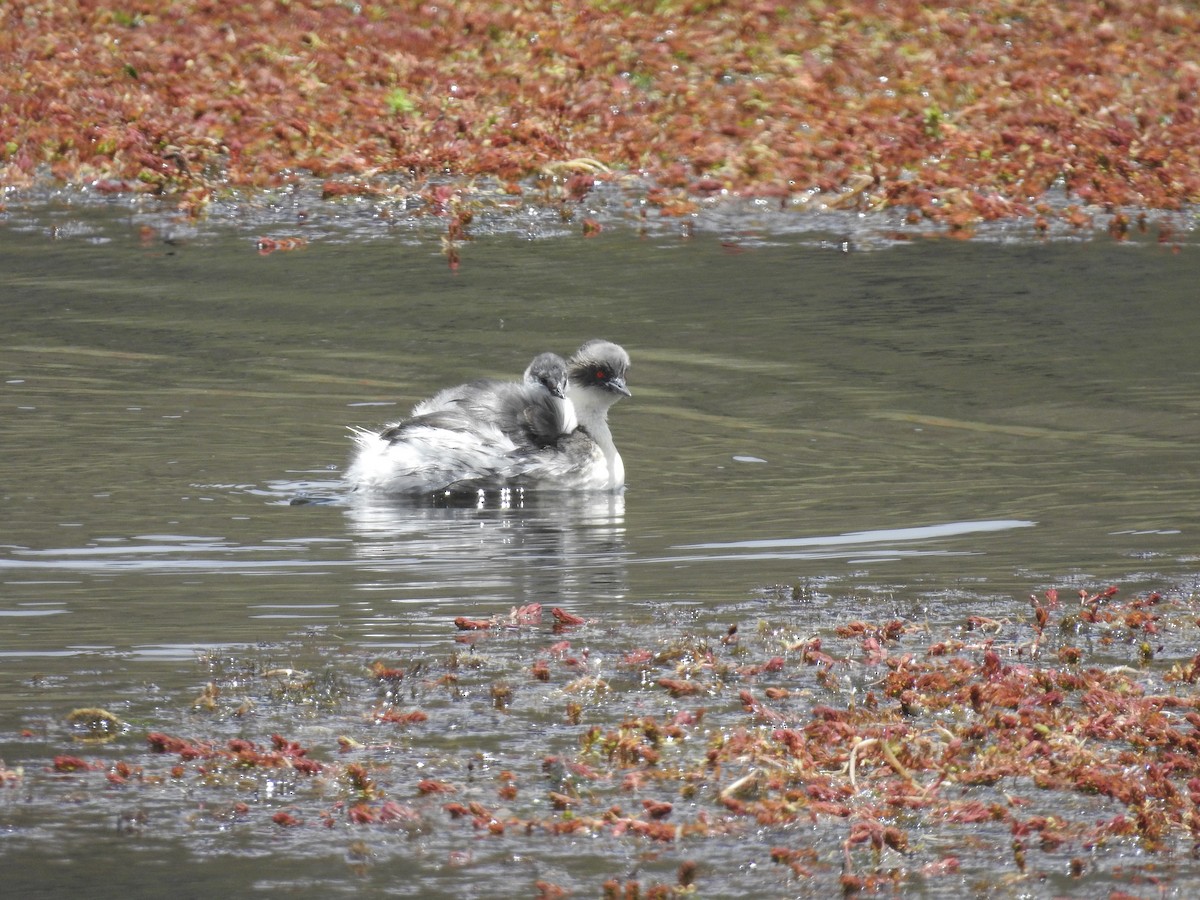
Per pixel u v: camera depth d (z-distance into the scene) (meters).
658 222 25.16
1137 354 19.38
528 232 24.66
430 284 22.27
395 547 13.62
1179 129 27.80
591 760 10.02
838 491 15.18
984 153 27.06
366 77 29.50
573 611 12.22
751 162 26.72
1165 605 12.44
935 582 12.90
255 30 31.17
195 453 15.98
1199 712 10.60
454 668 11.21
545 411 15.61
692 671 11.19
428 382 18.42
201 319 20.61
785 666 11.37
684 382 18.56
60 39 30.19
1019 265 23.06
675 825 9.30
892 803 9.54
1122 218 24.67
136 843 9.05
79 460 15.64
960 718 10.64
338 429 16.83
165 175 26.55
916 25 32.81
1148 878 8.84
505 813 9.39
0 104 28.02
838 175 26.61
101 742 10.11
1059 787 9.82
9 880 8.66
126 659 11.23
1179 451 16.23
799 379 18.61
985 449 16.34
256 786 9.66
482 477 15.19
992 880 8.82
